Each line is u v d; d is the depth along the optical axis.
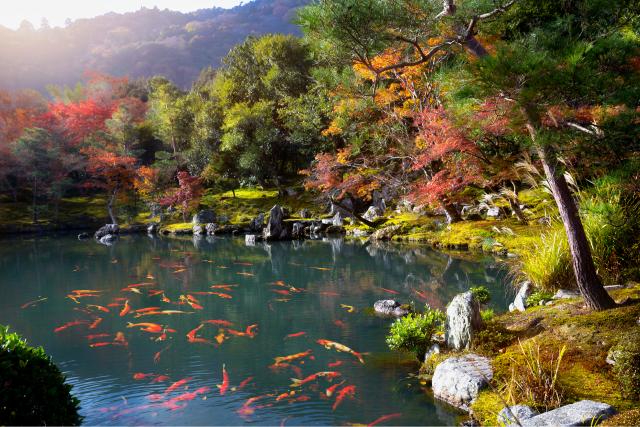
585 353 4.70
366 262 14.52
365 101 17.23
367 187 20.86
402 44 5.95
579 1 5.41
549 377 4.34
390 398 5.01
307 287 11.33
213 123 31.44
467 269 12.34
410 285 11.02
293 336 7.45
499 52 4.01
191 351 6.86
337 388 5.34
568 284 6.94
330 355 6.49
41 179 31.69
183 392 5.40
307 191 29.69
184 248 19.61
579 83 3.85
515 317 6.09
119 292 11.35
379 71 5.20
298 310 9.14
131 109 43.34
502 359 4.89
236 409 4.91
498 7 4.98
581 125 5.08
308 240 20.75
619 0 4.93
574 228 5.46
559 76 3.75
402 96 18.48
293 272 13.41
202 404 5.06
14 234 28.06
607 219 5.78
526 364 4.66
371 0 4.44
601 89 3.98
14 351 3.80
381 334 7.40
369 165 21.09
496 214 17.80
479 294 9.05
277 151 31.00
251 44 33.34
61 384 4.07
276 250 18.14
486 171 14.92
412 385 5.31
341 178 22.36
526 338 5.34
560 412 3.70
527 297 7.06
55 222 30.23
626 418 3.38
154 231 26.69
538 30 5.29
